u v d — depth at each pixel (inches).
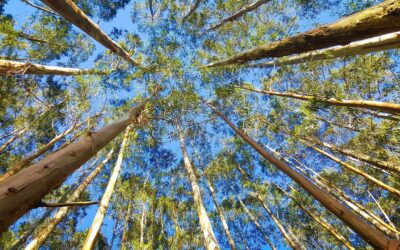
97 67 406.0
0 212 73.3
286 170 209.3
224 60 408.5
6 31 320.2
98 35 303.7
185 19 502.9
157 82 362.3
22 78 346.3
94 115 339.0
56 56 449.4
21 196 80.2
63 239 475.2
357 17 119.6
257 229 546.0
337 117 372.5
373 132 323.3
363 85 332.8
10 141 360.5
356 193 456.1
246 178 538.6
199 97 379.9
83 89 336.2
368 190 412.2
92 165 491.5
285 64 368.5
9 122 385.7
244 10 490.0
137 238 482.0
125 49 471.2
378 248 116.5
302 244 513.7
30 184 84.8
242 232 550.6
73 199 309.6
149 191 515.2
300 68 361.4
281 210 530.0
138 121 290.5
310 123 375.9
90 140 135.4
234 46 474.9
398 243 108.6
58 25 414.3
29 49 387.5
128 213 469.4
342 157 449.1
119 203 501.0
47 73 349.7
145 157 506.9
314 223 505.4
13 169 155.3
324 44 145.2
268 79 414.0
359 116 346.0
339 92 299.9
